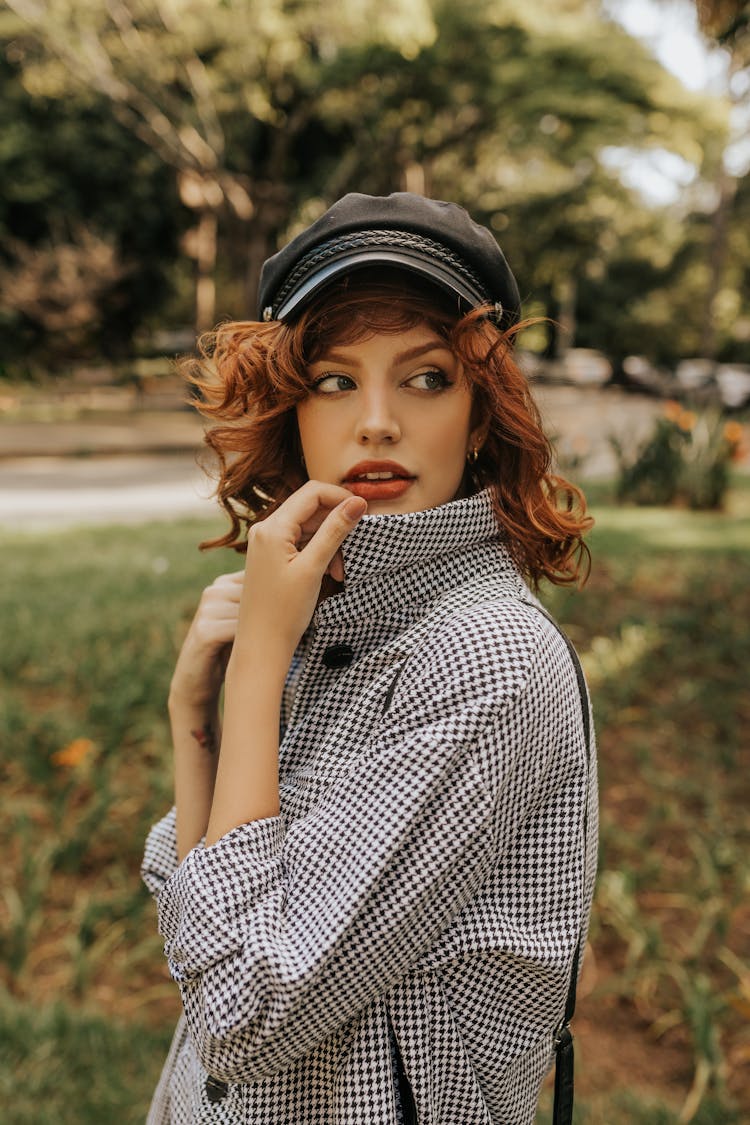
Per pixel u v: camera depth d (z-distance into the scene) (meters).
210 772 1.16
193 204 23.64
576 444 9.76
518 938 0.88
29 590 6.00
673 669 4.59
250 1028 0.80
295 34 16.80
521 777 0.87
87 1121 2.02
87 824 2.91
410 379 0.96
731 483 11.28
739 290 40.78
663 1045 2.35
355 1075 0.86
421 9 14.83
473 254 0.97
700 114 17.30
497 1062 0.90
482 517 0.96
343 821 0.84
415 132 19.58
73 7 17.05
